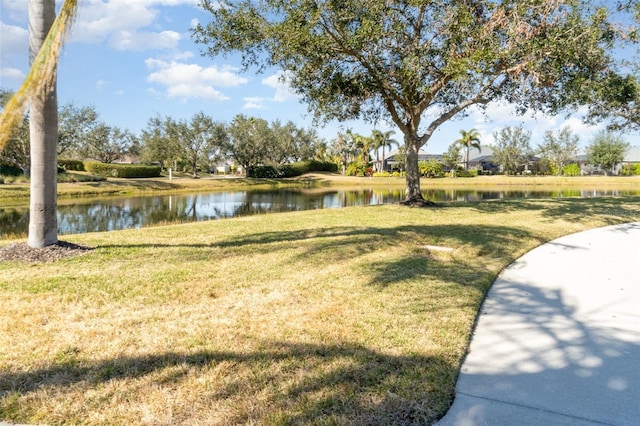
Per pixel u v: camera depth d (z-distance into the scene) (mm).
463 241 7758
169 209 19734
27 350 3133
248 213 18188
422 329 3654
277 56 11188
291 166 54000
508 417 2432
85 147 40250
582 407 2541
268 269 5547
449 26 10617
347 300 4379
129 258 6031
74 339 3336
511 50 10211
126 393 2602
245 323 3723
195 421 2340
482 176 56844
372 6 10375
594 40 10547
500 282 5355
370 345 3309
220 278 5094
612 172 59219
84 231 12711
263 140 47812
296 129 55531
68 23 3654
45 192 6105
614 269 6051
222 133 42875
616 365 3092
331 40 11094
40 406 2457
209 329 3576
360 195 29672
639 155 68938
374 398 2576
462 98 13859
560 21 10500
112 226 13945
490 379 2885
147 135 43688
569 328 3812
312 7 10344
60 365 2924
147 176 42406
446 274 5457
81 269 5379
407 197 14828
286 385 2709
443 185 43094
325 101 13570
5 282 4750
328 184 44781
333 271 5492
